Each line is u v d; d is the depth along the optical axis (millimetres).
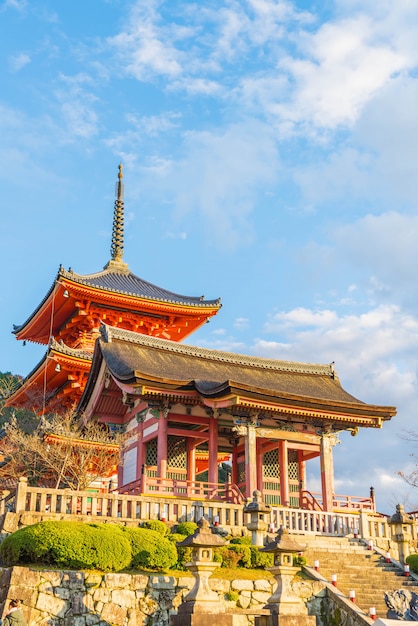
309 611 25938
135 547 25094
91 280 65938
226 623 22000
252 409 37094
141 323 63875
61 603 22406
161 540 25688
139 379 35688
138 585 23828
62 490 28078
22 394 61125
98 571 23812
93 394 42438
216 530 29984
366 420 39500
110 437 42281
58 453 40812
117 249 74250
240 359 45500
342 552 31234
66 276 58750
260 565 27641
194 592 22688
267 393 36219
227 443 42406
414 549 34156
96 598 23000
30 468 46031
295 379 45875
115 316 63000
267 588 25859
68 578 22797
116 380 37906
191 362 43000
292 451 42156
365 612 25703
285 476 39281
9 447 46875
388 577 29203
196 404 38031
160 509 29766
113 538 24328
